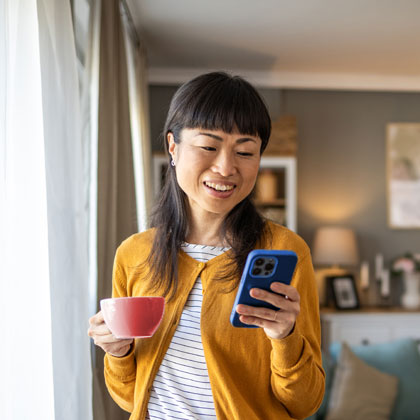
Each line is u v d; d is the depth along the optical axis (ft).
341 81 15.65
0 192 3.82
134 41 11.47
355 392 9.11
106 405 6.74
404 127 15.84
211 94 3.05
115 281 3.65
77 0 7.29
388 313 13.84
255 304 2.70
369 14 11.26
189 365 3.16
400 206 15.79
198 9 11.00
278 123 14.74
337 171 15.76
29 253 4.28
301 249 3.29
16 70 4.25
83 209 5.15
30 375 4.18
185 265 3.37
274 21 11.64
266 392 3.08
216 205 3.13
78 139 5.12
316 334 3.22
